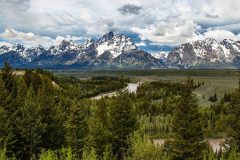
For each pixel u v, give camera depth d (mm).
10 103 66562
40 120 62312
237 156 56938
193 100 55469
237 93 63906
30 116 60844
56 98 100375
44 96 69062
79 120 65500
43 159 47656
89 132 72500
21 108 67562
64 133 69500
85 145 64500
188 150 53844
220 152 72750
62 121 72000
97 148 65062
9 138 57406
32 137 60688
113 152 67438
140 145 45156
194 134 54500
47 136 65875
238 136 62125
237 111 63219
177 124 55062
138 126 68625
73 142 64625
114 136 67062
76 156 61562
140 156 44656
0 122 57750
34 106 62250
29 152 61094
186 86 55656
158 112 194625
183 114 55031
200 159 54500
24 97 81688
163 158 45875
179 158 54625
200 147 55031
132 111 69000
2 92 66250
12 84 90375
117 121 67375
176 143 54500
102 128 67750
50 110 68000
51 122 67250
